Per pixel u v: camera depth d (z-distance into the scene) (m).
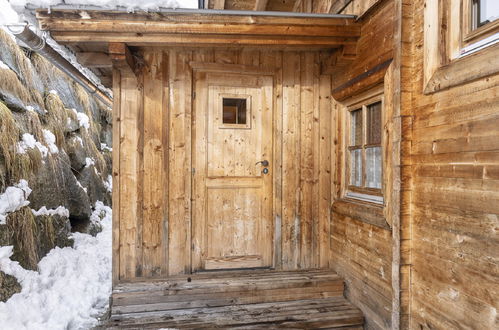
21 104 3.51
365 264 2.29
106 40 2.16
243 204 2.75
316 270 2.77
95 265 3.60
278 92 2.78
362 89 2.34
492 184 1.30
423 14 1.75
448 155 1.56
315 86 2.84
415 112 1.82
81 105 5.58
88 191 5.21
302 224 2.81
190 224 2.61
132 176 2.52
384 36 2.07
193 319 2.14
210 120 2.69
